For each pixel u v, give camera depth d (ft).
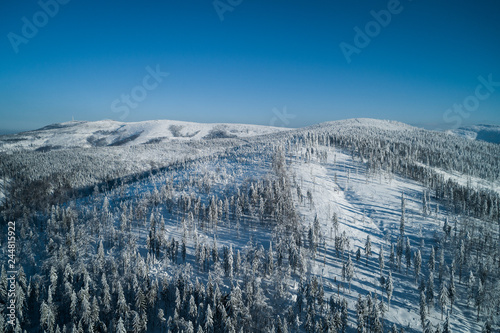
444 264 372.79
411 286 348.38
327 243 429.38
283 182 552.00
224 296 292.20
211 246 423.64
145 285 307.78
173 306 310.45
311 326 269.23
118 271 339.57
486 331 255.50
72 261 364.17
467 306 313.32
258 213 498.69
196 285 305.12
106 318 283.79
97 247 404.77
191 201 547.49
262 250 370.53
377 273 372.17
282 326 254.27
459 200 552.41
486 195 552.41
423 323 279.69
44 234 449.89
